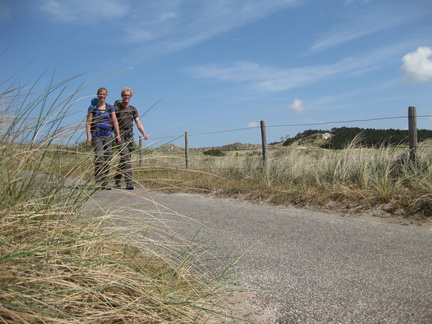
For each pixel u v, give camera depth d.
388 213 5.21
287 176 7.93
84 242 2.17
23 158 2.32
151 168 2.72
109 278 2.03
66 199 2.43
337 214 5.40
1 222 1.98
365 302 2.36
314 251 3.49
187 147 11.82
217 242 3.76
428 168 5.94
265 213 5.44
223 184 7.77
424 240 3.85
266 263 3.14
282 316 2.21
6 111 2.37
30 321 1.59
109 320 1.91
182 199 6.54
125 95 6.19
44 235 2.06
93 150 2.76
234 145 28.06
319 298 2.44
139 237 2.71
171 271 2.54
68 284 1.80
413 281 2.68
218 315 2.12
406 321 2.10
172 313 2.02
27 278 1.70
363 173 6.56
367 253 3.41
